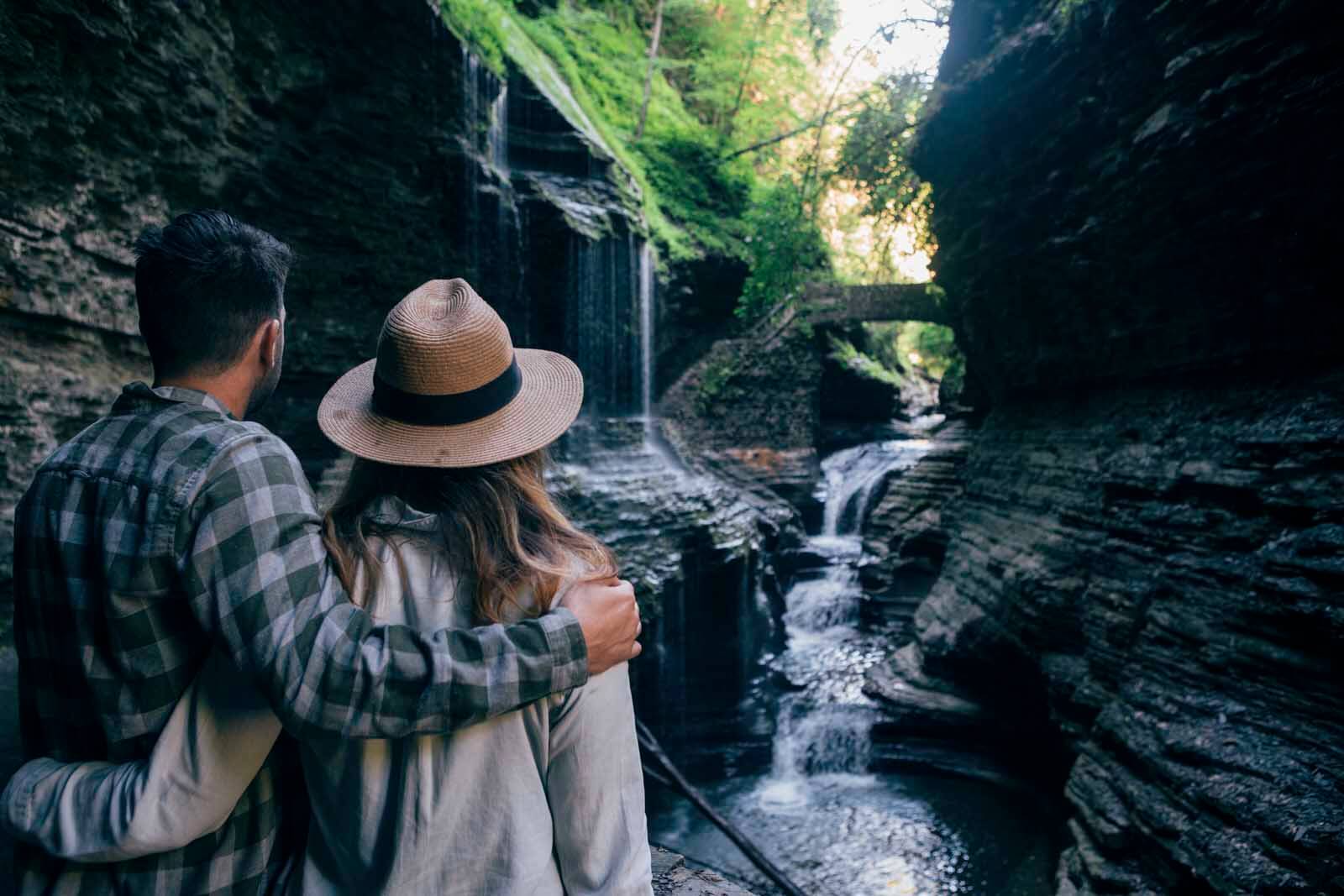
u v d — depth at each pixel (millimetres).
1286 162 5434
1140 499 7344
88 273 5652
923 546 15992
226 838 833
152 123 6293
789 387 21688
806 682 13359
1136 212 6996
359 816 800
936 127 10250
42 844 771
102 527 761
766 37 23203
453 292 916
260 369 957
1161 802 5562
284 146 8375
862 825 9164
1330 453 5223
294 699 679
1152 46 6305
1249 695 5496
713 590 12828
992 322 11586
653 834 9453
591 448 14469
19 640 841
